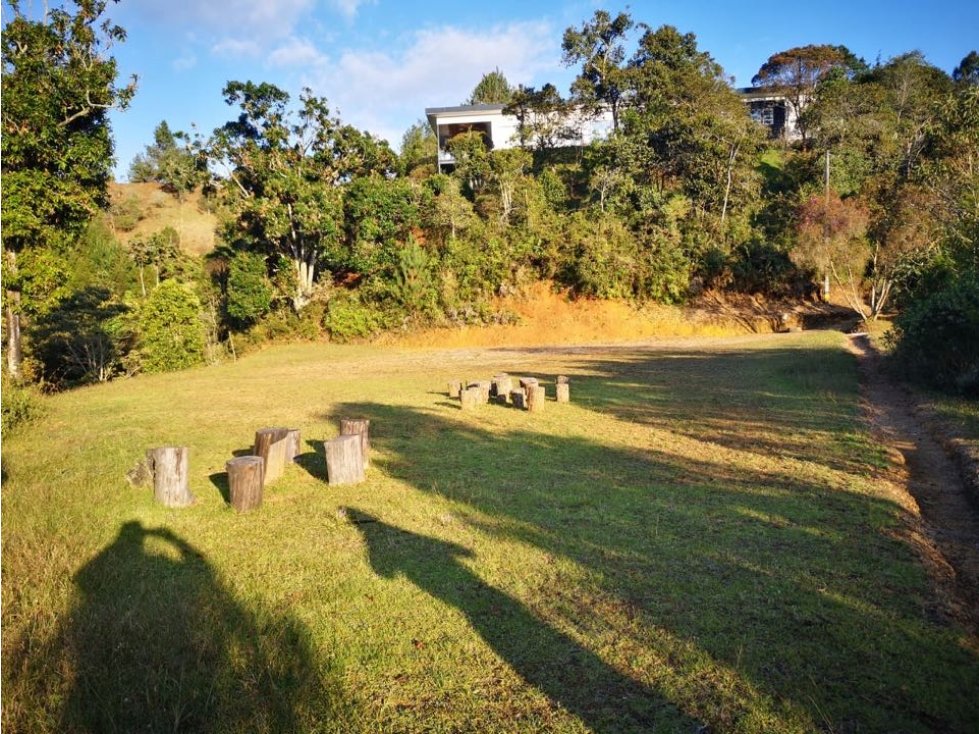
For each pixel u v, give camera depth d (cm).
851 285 2909
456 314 3086
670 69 4147
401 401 1378
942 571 500
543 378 1700
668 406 1231
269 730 321
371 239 3080
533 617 435
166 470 673
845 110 3941
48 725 325
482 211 3597
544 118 4412
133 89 1978
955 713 331
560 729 325
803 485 714
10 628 418
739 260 3350
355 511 659
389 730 326
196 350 2248
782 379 1505
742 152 3597
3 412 1095
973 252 1700
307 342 3038
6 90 1723
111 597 466
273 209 2852
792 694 347
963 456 796
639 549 544
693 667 373
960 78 5522
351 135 3184
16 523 595
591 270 3194
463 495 706
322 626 426
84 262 3259
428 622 431
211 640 399
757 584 474
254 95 2967
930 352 1316
